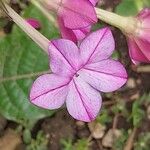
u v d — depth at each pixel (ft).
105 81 0.40
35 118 0.60
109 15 0.41
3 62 0.59
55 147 0.64
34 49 0.59
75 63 0.38
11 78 0.59
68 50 0.38
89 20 0.39
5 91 0.60
